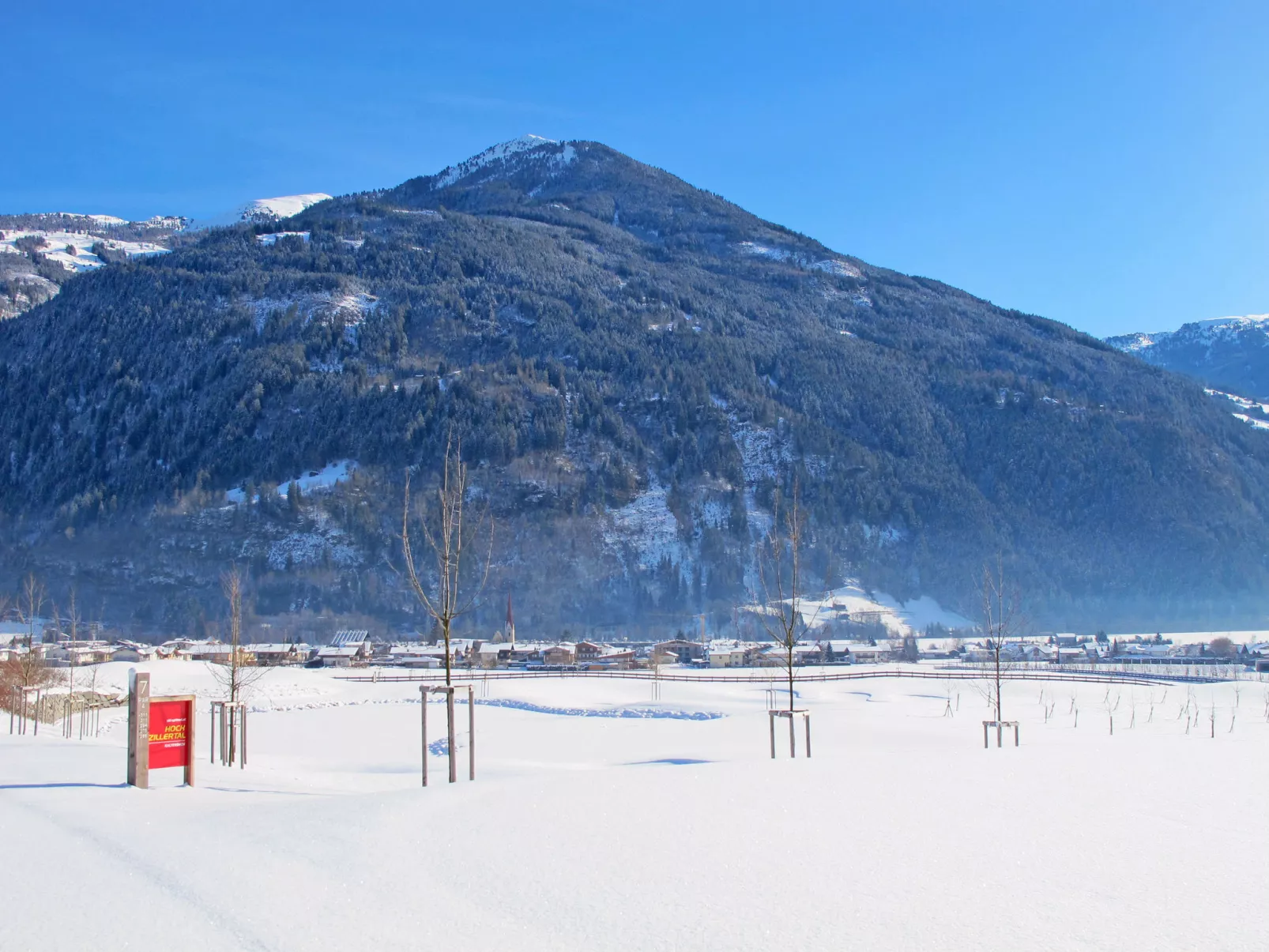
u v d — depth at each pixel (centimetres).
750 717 6494
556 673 11869
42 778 2120
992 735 4881
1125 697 7881
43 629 14438
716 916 1013
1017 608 13875
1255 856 1273
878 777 1958
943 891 1107
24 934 967
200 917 1017
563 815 1538
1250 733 3731
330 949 918
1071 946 923
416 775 3111
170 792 1938
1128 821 1499
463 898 1084
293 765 3422
